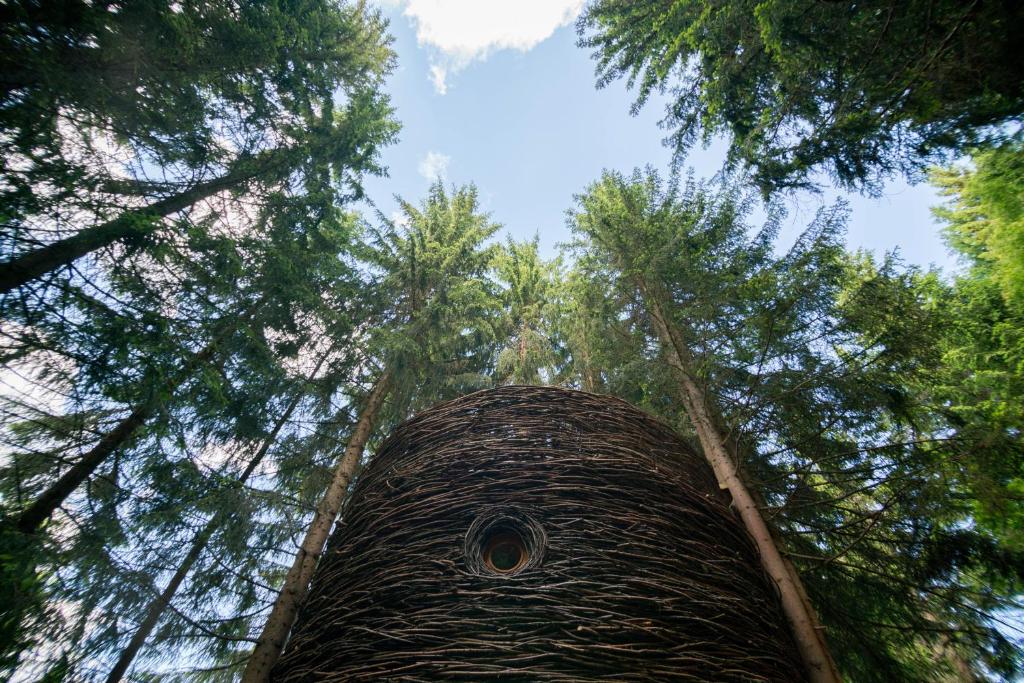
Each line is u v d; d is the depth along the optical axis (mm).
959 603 5051
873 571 5125
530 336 10391
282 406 6277
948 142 4883
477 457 4406
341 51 8469
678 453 4906
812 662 3572
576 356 9016
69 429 4465
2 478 4387
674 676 2982
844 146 4980
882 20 4520
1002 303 8727
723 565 3893
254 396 5727
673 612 3305
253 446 5984
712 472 5383
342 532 4582
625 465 4316
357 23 9344
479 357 9227
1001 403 6121
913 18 4352
